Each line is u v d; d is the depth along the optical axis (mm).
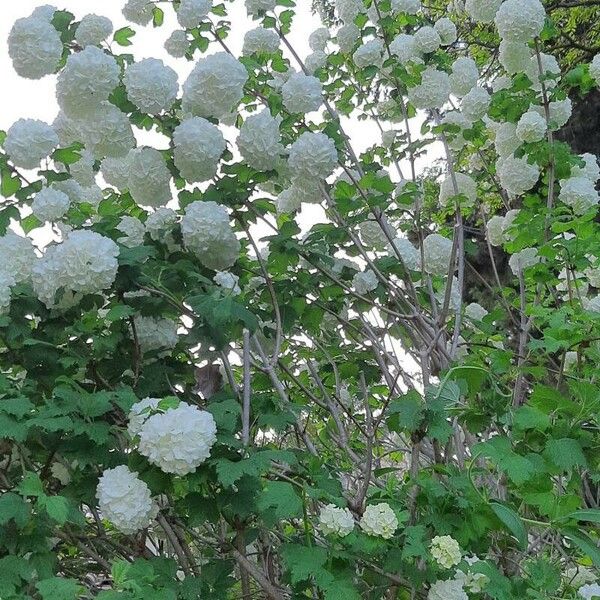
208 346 2232
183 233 2295
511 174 3102
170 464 1729
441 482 2113
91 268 2031
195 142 2277
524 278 3139
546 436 2016
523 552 2195
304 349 3047
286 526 2611
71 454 1919
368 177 2619
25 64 2379
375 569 1876
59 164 2582
